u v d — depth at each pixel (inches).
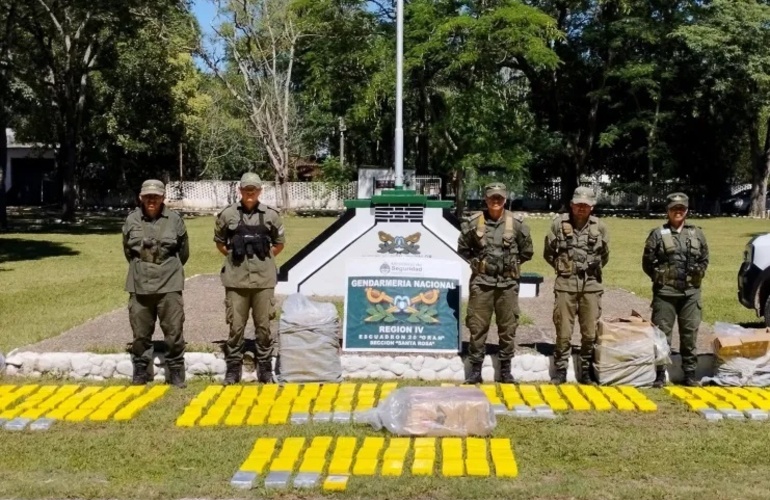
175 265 332.2
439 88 1429.6
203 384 340.8
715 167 1822.1
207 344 385.4
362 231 511.8
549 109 1772.9
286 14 1659.7
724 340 341.4
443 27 1194.6
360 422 287.7
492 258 332.2
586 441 271.9
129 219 329.4
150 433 279.6
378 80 1286.9
